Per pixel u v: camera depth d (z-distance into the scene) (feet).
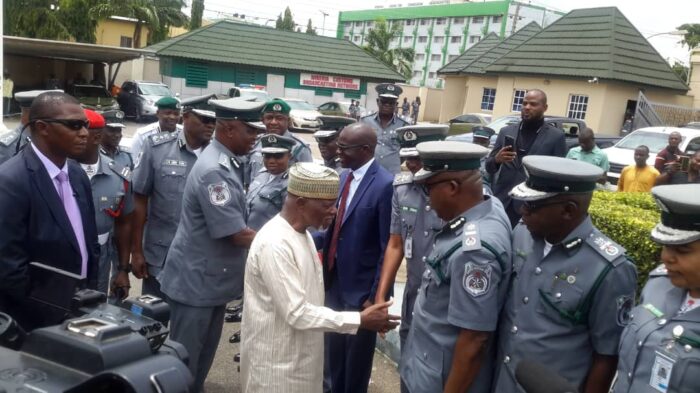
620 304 6.62
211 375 13.39
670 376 5.56
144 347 5.08
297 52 103.14
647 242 13.21
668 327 5.77
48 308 6.88
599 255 6.71
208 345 11.23
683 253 5.45
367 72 106.01
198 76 95.20
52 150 8.89
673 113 68.95
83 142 9.00
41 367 4.84
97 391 4.64
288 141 14.98
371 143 11.36
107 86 90.33
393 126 19.53
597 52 71.26
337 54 106.83
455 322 7.14
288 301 7.64
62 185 9.22
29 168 8.64
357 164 11.41
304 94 102.94
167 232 13.99
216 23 99.60
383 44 148.87
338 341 11.80
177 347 5.81
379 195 11.30
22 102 11.87
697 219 5.31
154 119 77.15
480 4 223.92
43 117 8.68
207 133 13.94
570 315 6.75
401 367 8.58
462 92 98.32
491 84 86.48
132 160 16.66
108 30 110.42
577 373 6.84
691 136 39.68
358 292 11.49
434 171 7.53
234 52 97.14
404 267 22.30
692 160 22.15
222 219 10.22
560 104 73.31
